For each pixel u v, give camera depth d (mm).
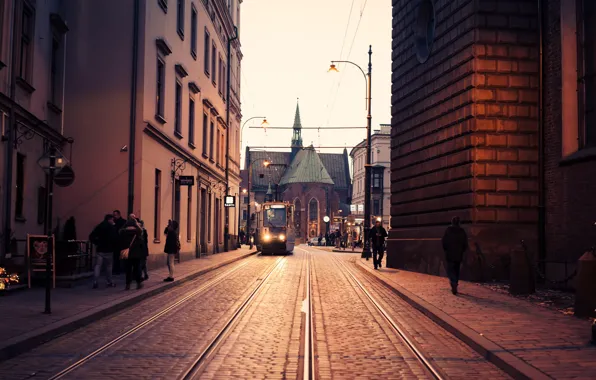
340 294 16234
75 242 16859
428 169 21156
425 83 21375
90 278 18188
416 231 22203
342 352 8688
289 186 109375
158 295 15633
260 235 43500
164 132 24297
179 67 26234
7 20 15055
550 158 17062
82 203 21094
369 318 11984
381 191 80000
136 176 21234
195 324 11023
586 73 15625
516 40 18156
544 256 17156
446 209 19812
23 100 16578
